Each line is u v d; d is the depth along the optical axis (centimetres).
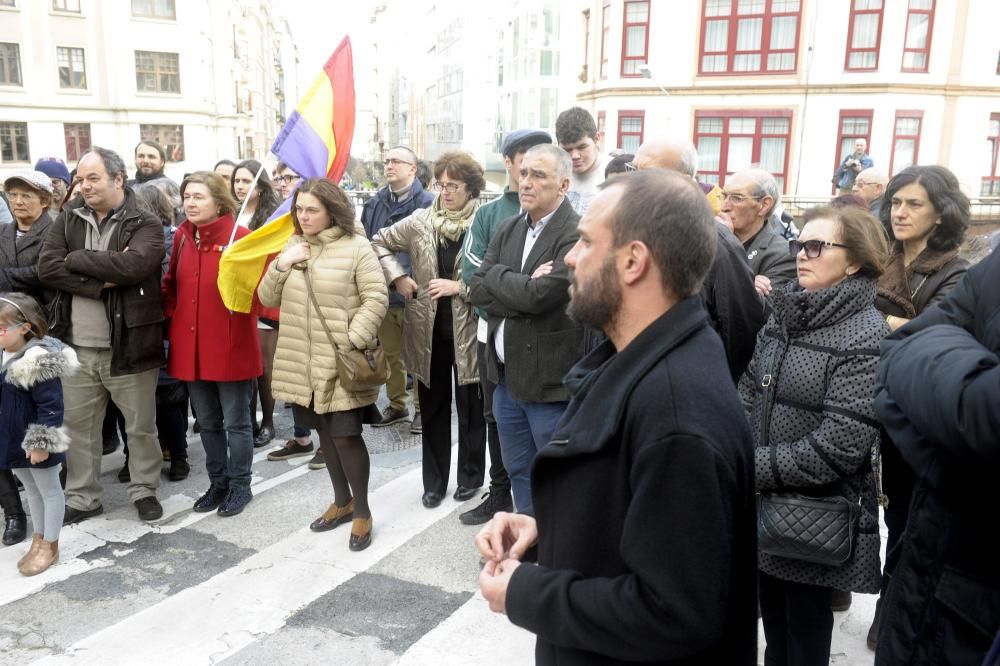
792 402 218
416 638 294
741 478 126
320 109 416
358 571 347
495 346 333
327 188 356
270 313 500
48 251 385
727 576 119
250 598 325
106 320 392
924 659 142
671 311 130
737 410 126
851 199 321
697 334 131
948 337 133
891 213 309
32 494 354
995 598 131
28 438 337
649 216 129
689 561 116
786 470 210
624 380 128
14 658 286
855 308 213
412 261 406
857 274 218
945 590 137
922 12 1938
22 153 3003
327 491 446
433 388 406
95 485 414
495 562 151
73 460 405
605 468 128
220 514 411
